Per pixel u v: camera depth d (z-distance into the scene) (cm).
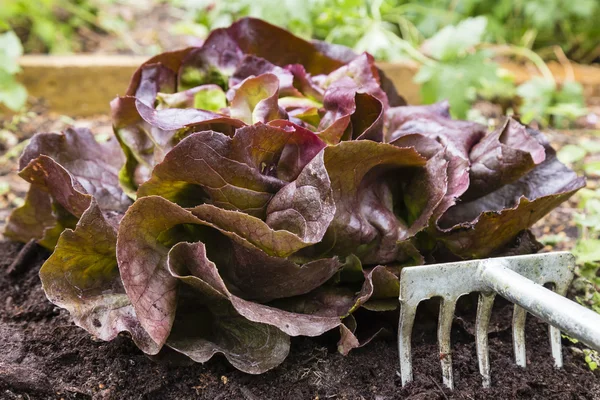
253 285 61
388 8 115
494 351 65
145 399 61
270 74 62
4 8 116
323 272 61
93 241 60
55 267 60
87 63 104
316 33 117
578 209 84
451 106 96
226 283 61
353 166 61
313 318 60
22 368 62
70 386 61
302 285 61
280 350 60
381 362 63
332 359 63
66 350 63
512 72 117
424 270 60
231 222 58
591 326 54
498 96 109
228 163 58
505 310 67
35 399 61
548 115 108
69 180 61
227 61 70
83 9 132
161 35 129
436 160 64
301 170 61
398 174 65
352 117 64
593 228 78
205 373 62
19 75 103
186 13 137
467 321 66
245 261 60
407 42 113
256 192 60
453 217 67
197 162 58
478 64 97
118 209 67
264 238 58
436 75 97
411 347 64
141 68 68
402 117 69
